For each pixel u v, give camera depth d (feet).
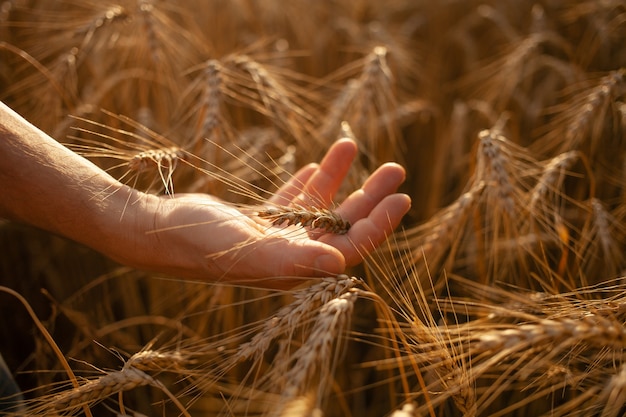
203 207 2.18
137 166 2.25
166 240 2.17
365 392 2.76
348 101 2.87
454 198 3.31
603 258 2.57
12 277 2.80
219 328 2.69
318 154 2.87
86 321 2.58
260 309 2.70
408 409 1.84
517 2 4.48
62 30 3.12
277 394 1.92
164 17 2.90
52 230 2.24
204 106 2.55
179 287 2.76
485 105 3.43
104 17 2.77
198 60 3.29
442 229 2.41
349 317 1.94
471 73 4.03
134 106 3.12
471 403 2.03
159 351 2.15
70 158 2.19
